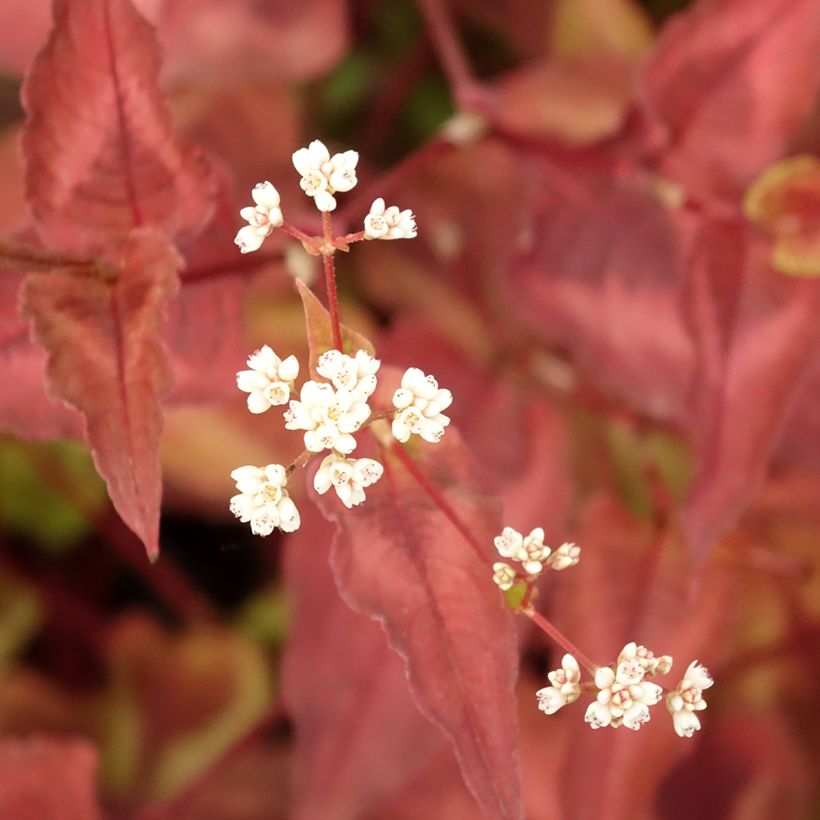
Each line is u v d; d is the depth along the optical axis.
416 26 0.53
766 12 0.37
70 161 0.33
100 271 0.32
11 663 0.49
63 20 0.33
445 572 0.32
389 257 0.47
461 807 0.41
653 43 0.46
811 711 0.44
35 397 0.34
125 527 0.48
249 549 0.53
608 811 0.37
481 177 0.46
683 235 0.39
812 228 0.36
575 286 0.39
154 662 0.48
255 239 0.31
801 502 0.40
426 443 0.33
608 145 0.39
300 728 0.37
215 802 0.44
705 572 0.39
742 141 0.38
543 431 0.40
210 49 0.41
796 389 0.36
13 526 0.51
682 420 0.38
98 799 0.44
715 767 0.43
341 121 0.54
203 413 0.41
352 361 0.31
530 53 0.48
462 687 0.32
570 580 0.39
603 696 0.31
